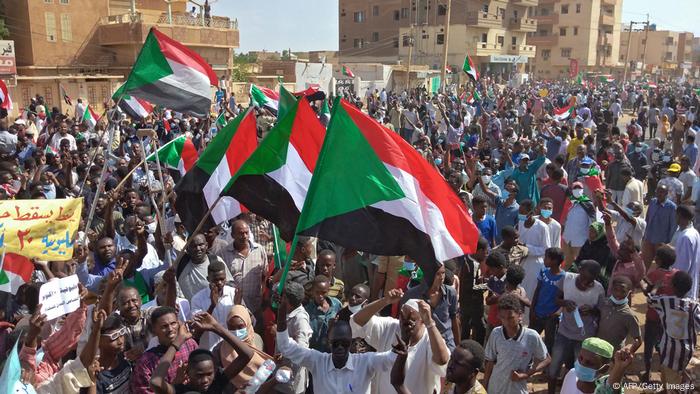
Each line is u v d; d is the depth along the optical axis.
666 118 21.83
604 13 83.06
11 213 4.85
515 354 5.04
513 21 62.12
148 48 7.59
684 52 109.19
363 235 4.39
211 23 36.50
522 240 7.59
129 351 4.61
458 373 4.16
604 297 5.84
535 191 10.40
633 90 46.97
